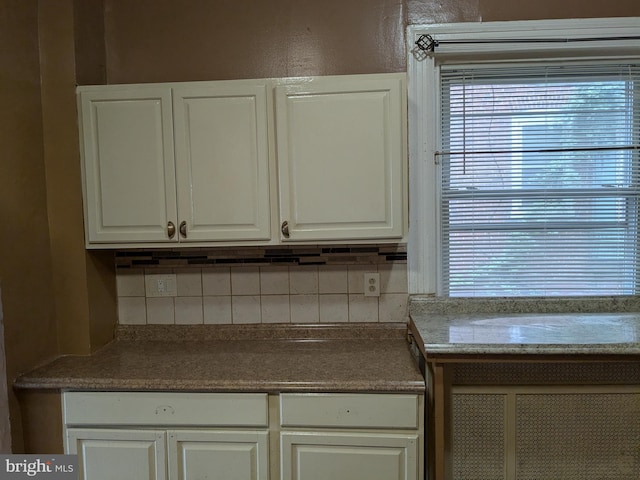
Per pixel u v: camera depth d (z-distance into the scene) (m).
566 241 1.87
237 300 1.89
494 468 1.74
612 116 1.83
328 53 1.82
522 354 1.36
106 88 1.59
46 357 1.61
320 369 1.49
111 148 1.61
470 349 1.37
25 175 1.54
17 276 1.49
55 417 1.46
